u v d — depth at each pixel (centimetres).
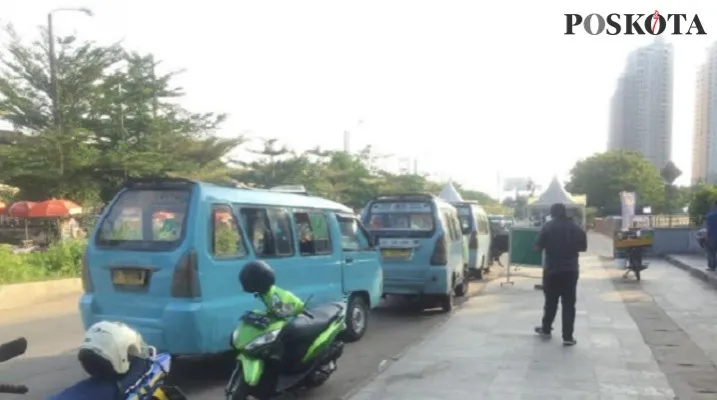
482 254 1741
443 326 952
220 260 646
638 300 1233
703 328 947
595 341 838
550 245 828
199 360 764
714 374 689
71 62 2564
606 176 7150
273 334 514
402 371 688
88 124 2631
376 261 950
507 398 593
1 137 2588
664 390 619
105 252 655
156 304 625
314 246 805
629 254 1589
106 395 305
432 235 1091
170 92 2931
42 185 2456
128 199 672
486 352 774
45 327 1027
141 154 2597
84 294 671
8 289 1245
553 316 868
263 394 541
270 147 3438
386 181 4766
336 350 628
